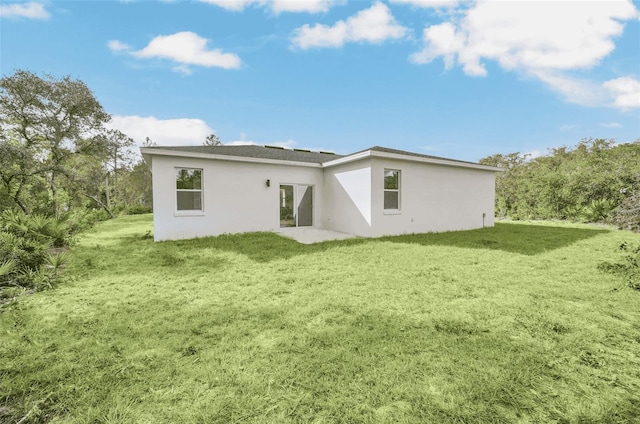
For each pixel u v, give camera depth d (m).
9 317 3.25
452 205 12.01
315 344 2.62
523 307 3.47
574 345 2.57
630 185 12.86
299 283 4.54
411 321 3.11
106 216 22.64
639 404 1.85
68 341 2.70
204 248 7.51
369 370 2.21
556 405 1.84
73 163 19.97
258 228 10.72
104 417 1.74
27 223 6.92
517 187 18.72
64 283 4.57
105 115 16.06
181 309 3.49
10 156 11.91
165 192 8.98
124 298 3.90
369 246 7.84
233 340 2.70
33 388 2.00
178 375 2.15
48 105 14.59
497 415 1.75
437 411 1.78
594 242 8.29
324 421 1.71
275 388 2.01
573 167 16.05
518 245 7.89
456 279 4.70
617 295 3.85
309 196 12.22
